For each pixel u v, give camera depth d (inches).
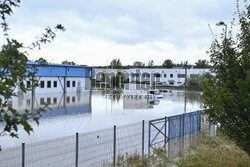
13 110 79.9
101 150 323.3
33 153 297.1
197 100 1227.9
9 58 84.6
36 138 423.8
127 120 633.6
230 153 331.0
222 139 431.8
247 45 210.2
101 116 692.7
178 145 381.7
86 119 639.1
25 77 92.7
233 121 211.8
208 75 236.4
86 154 303.9
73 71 1795.0
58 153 302.0
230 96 193.8
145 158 301.7
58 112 756.6
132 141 382.3
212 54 224.1
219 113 210.5
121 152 323.0
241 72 208.1
